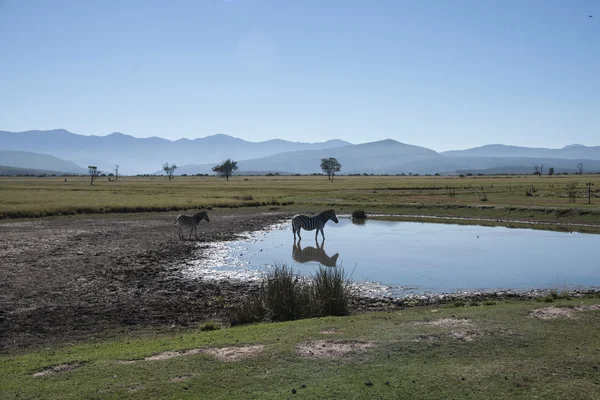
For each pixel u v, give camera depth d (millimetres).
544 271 23688
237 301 17922
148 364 10203
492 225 43406
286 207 60406
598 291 19375
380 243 33188
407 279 22047
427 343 11367
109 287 19969
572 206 48531
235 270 23922
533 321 13180
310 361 10266
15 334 13852
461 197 68125
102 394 8789
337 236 36812
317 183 136625
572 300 17047
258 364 10117
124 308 16891
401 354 10680
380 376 9516
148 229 38438
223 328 14109
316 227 33312
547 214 45938
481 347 11102
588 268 24359
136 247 30047
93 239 32844
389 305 17594
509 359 10383
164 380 9359
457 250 30125
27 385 9219
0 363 10688
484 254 28625
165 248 29969
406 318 13914
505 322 13102
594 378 9430
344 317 14312
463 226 43219
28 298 17938
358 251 29828
